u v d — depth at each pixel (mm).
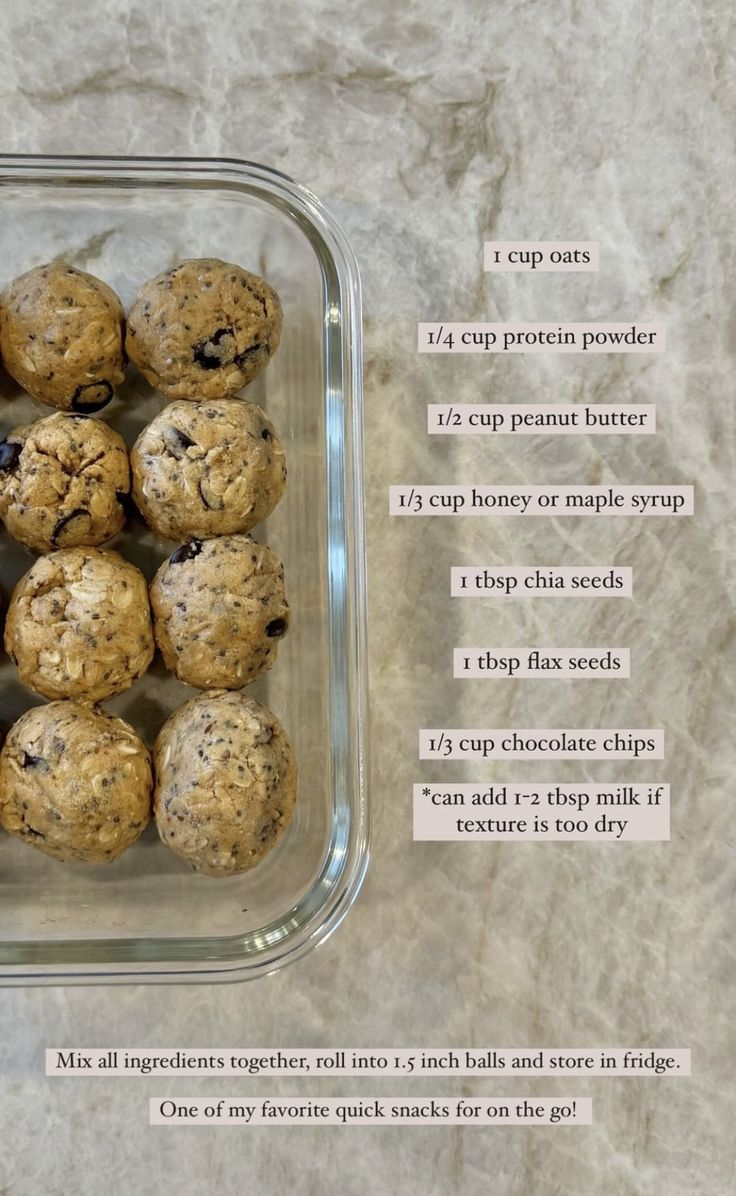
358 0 339
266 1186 323
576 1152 331
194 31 334
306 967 328
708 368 346
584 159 344
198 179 311
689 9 346
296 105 336
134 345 300
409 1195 326
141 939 314
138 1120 322
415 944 331
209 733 289
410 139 339
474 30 342
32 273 296
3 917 314
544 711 337
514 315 341
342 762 315
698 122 347
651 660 340
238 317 297
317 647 323
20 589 294
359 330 312
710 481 344
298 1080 326
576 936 335
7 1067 320
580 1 344
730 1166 333
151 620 302
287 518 324
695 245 347
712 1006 337
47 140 330
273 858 321
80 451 291
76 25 332
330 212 336
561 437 341
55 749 284
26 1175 317
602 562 340
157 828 303
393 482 336
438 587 335
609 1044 334
